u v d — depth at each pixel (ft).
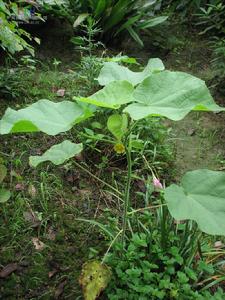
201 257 5.90
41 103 4.75
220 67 11.51
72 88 10.43
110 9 12.26
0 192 6.80
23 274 6.22
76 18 12.62
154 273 5.74
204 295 5.68
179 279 5.57
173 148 9.19
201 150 9.30
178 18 15.40
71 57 12.30
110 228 6.53
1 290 5.96
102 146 8.48
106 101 4.28
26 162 8.23
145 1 13.91
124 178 8.07
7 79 9.90
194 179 4.85
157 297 5.61
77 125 8.84
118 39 13.34
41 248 6.61
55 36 13.05
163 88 4.35
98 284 5.41
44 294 5.98
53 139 8.87
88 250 6.66
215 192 4.71
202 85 4.19
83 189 7.82
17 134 8.89
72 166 8.16
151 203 7.46
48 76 10.98
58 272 6.31
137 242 5.97
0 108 9.51
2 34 7.48
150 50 13.41
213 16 13.79
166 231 5.98
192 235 6.07
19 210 7.10
